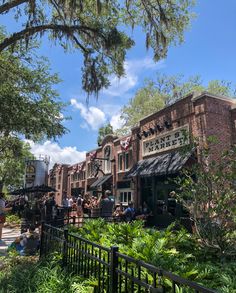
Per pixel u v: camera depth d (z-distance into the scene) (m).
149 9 12.87
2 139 21.69
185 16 13.77
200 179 6.89
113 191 22.97
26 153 32.28
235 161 6.70
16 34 11.76
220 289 3.82
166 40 13.09
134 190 19.19
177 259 4.82
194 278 4.17
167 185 16.09
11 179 40.78
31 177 28.81
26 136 16.61
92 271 4.28
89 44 13.25
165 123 16.39
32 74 15.61
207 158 7.52
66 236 5.32
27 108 15.40
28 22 11.79
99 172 27.09
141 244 5.15
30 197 23.27
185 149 8.04
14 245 7.99
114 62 13.46
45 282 4.43
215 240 6.23
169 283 3.34
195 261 5.62
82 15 12.95
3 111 14.71
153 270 2.76
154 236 5.84
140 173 16.89
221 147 13.02
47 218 12.16
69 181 38.38
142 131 19.12
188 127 14.69
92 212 15.04
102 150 26.58
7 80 14.77
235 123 13.81
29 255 7.35
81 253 4.65
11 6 10.75
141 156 19.09
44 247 6.63
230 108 14.20
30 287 4.41
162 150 16.77
